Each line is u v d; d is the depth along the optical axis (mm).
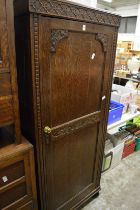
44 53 956
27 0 813
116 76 3801
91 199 1870
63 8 932
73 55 1104
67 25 989
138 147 2678
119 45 4723
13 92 922
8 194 1070
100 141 1627
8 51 838
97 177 1800
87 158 1581
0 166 962
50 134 1171
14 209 1132
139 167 2344
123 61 4371
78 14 1006
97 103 1433
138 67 3863
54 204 1451
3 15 780
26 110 1122
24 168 1085
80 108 1308
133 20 7832
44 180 1271
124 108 2326
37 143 1125
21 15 896
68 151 1362
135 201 1866
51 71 1029
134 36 6840
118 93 2361
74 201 1628
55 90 1096
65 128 1248
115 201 1856
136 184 2078
